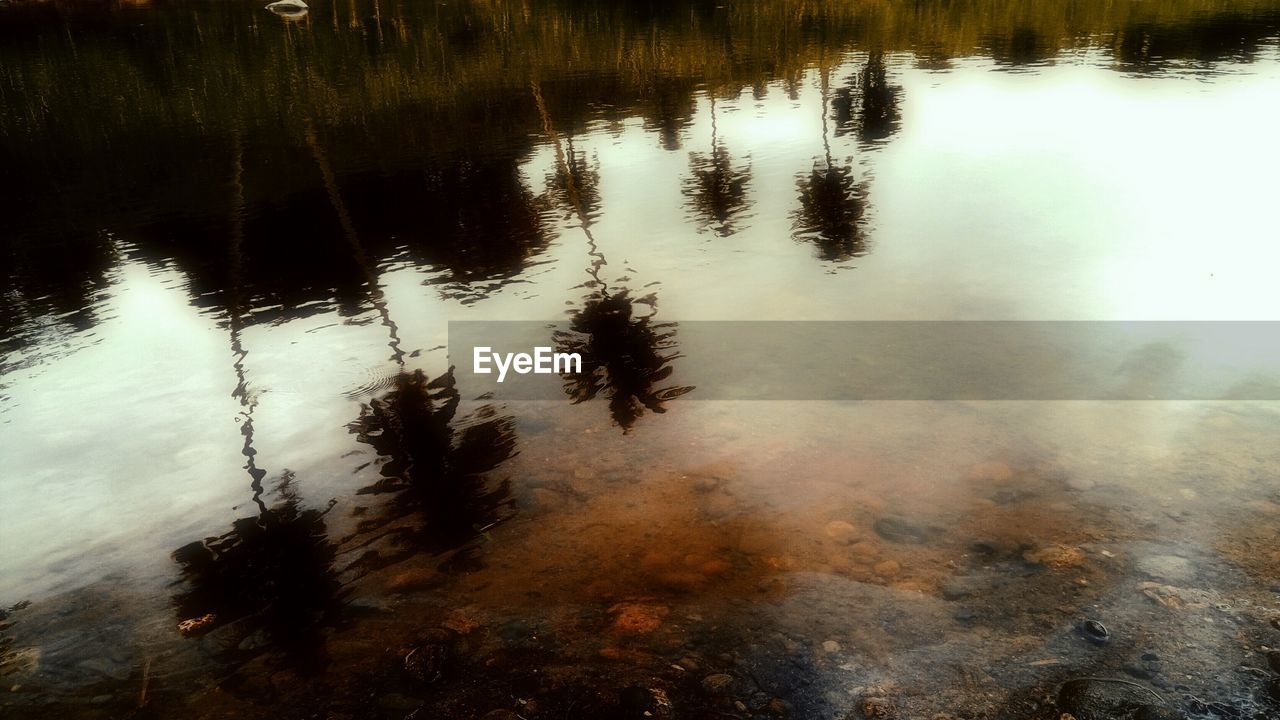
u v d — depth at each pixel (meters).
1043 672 2.60
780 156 9.84
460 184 9.36
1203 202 7.30
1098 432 3.95
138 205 9.29
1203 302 5.27
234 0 33.44
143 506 3.87
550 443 4.20
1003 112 11.49
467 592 3.16
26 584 3.37
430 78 16.70
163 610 3.16
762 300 5.80
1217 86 12.26
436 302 6.12
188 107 14.93
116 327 6.03
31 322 6.24
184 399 4.88
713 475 3.84
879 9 24.78
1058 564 3.08
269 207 8.88
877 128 11.01
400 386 4.87
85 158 11.69
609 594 3.11
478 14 27.39
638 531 3.48
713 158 9.91
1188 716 2.39
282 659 2.88
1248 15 20.23
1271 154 8.68
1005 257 6.32
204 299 6.49
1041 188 8.05
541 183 9.19
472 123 12.57
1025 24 20.78
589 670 2.73
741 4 27.14
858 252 6.64
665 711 2.55
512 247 7.21
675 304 5.82
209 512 3.78
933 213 7.52
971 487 3.61
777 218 7.63
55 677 2.84
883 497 3.59
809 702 2.55
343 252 7.37
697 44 19.58
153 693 2.75
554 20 24.97
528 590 3.15
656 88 14.48
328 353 5.36
